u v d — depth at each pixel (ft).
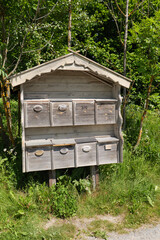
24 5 14.92
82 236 10.20
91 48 22.04
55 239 9.86
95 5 28.63
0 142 16.29
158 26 13.98
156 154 16.16
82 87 12.23
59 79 11.77
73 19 19.76
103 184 13.58
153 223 11.30
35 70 10.55
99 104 11.96
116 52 29.12
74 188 12.66
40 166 11.28
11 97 28.37
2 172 13.19
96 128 12.75
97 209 12.16
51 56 19.83
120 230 10.73
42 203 11.76
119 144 12.57
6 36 15.49
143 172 14.96
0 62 12.41
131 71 19.44
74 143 11.60
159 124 19.21
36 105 10.93
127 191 13.20
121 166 14.56
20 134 17.25
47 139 11.89
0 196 11.71
